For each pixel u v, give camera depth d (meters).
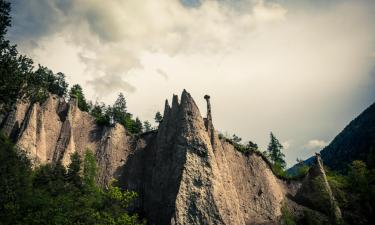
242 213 63.22
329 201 67.81
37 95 33.03
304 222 66.12
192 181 57.69
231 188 61.62
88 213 35.41
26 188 32.22
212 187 57.47
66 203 32.28
